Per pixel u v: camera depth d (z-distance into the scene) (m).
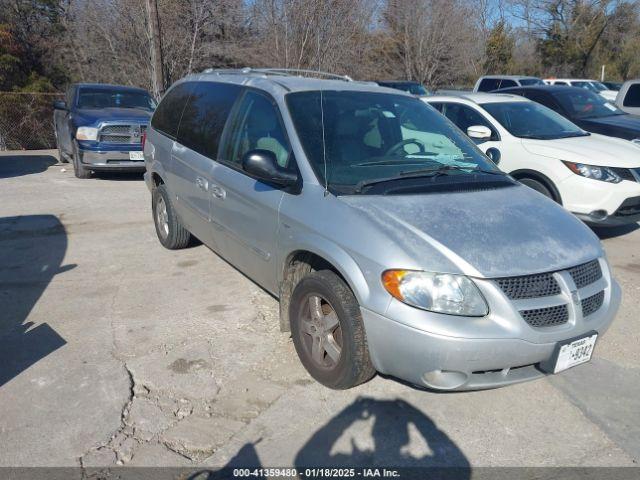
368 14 24.69
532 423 3.38
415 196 3.62
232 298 5.05
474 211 3.52
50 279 5.48
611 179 6.44
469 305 3.01
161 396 3.58
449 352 2.97
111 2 21.19
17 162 13.52
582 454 3.12
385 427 3.31
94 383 3.69
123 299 5.02
